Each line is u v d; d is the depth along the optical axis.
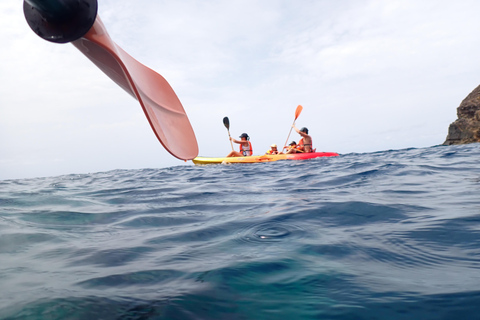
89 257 1.44
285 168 6.62
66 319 0.88
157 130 1.20
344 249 1.40
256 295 0.99
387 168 4.92
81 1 0.82
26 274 1.24
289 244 1.50
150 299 0.98
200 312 0.90
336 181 3.95
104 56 1.10
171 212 2.53
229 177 5.58
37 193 4.30
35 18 0.85
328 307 0.90
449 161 5.69
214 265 1.25
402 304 0.89
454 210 1.99
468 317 0.81
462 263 1.18
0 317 0.89
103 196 3.78
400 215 1.96
